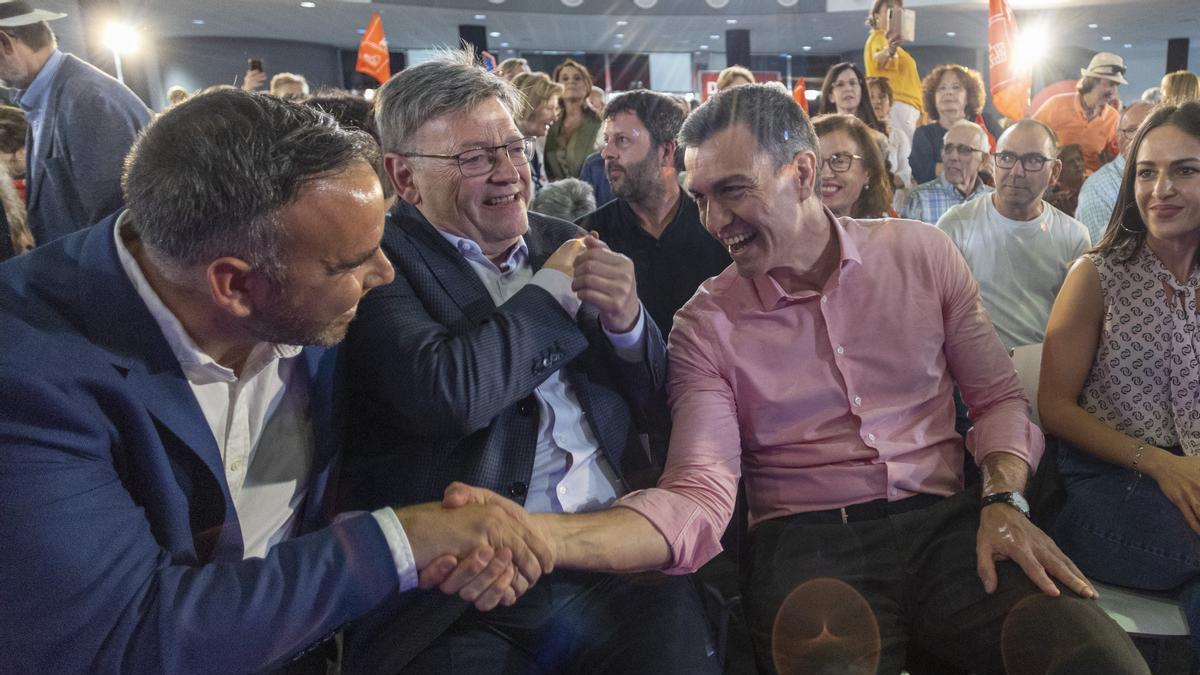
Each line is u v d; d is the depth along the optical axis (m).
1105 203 3.46
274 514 1.28
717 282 1.64
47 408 0.93
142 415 1.03
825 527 1.54
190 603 0.95
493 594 1.10
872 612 1.46
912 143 5.17
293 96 1.97
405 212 1.53
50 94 2.70
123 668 0.93
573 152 5.08
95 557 0.93
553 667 1.42
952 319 1.61
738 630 2.08
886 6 5.50
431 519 1.09
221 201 0.94
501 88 1.47
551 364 1.37
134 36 8.75
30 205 2.84
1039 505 1.71
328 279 1.02
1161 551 1.61
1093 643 1.26
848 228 1.59
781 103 1.45
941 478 1.59
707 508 1.43
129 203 0.99
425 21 12.22
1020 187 2.68
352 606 1.03
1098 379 1.78
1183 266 1.69
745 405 1.60
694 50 15.64
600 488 1.51
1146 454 1.63
